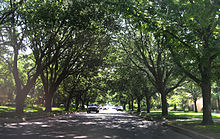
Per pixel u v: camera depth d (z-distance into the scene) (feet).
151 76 101.96
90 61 96.68
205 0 41.88
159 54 87.66
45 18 61.31
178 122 61.93
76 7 61.11
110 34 85.76
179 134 42.52
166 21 47.19
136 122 71.46
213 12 42.14
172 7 47.19
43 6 62.23
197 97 173.78
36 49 82.38
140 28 49.96
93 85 155.63
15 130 40.83
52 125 53.06
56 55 82.74
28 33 68.23
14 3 65.62
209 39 49.93
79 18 63.57
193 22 46.75
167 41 52.21
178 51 55.57
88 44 91.76
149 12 49.47
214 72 53.42
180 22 49.19
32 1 64.44
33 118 71.67
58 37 85.35
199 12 42.34
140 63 98.07
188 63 50.85
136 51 90.94
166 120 75.72
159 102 173.99
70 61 103.86
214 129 42.27
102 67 102.94
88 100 242.99
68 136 34.78
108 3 51.60
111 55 100.83
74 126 51.57
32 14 63.87
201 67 53.98
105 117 96.48
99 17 65.16
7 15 64.03
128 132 43.24
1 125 48.91
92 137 34.24
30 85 82.74
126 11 48.80
